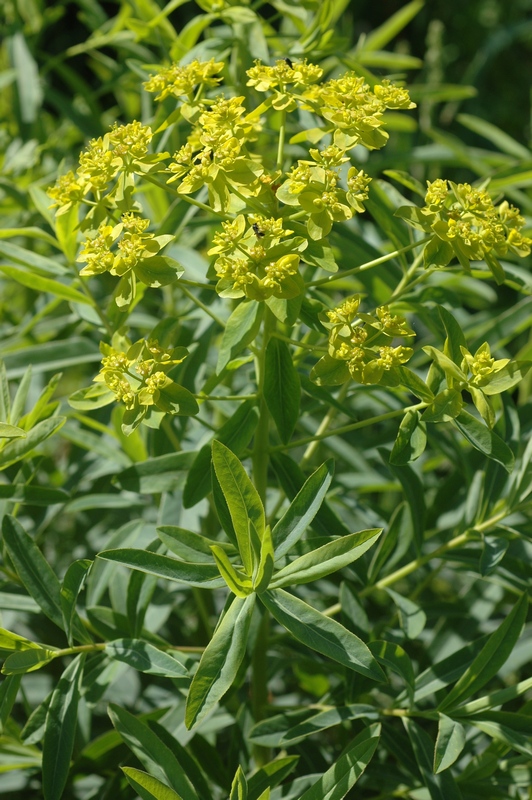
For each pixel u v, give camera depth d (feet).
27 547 3.12
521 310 3.89
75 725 3.03
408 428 2.92
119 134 3.01
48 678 4.03
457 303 3.46
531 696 4.10
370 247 3.77
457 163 4.92
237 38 3.71
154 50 5.41
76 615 3.09
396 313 3.48
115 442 4.00
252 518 2.84
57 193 3.06
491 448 2.89
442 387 2.93
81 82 5.03
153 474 3.23
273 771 3.06
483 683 3.10
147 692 3.93
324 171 2.91
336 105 3.01
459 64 9.75
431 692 3.23
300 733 3.12
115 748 3.40
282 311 2.89
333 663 3.56
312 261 2.90
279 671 3.83
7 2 4.89
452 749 3.00
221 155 2.92
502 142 4.90
